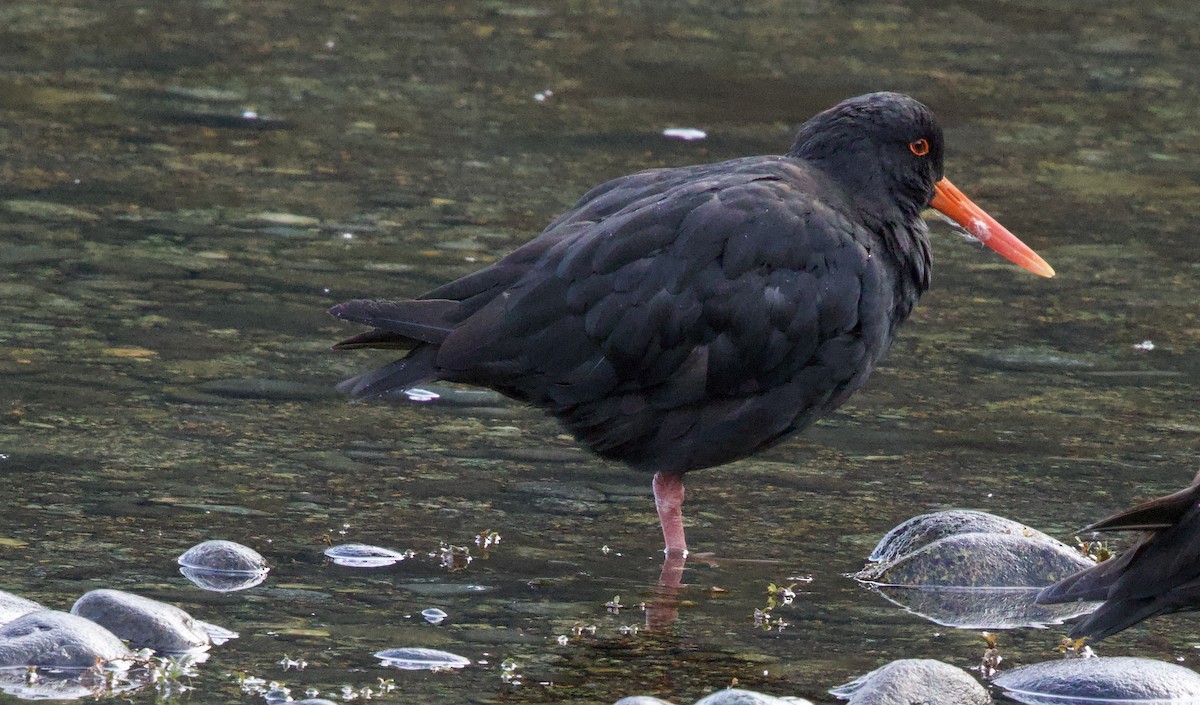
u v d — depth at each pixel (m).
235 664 8.99
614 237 10.61
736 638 9.71
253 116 21.28
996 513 11.68
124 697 8.53
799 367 10.85
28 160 19.11
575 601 10.15
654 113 21.98
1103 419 13.57
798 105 22.52
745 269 10.62
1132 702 8.83
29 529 10.73
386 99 22.23
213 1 26.67
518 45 25.02
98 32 24.64
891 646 9.69
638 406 10.81
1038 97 23.52
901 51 25.39
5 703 8.38
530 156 20.17
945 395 14.06
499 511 11.54
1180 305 16.45
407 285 15.87
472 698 8.73
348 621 9.66
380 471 12.09
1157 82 24.41
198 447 12.29
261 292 15.63
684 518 11.62
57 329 14.45
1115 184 20.20
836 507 11.84
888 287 11.16
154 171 19.05
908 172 11.50
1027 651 9.70
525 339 10.62
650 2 27.67
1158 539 8.87
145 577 10.12
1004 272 17.36
